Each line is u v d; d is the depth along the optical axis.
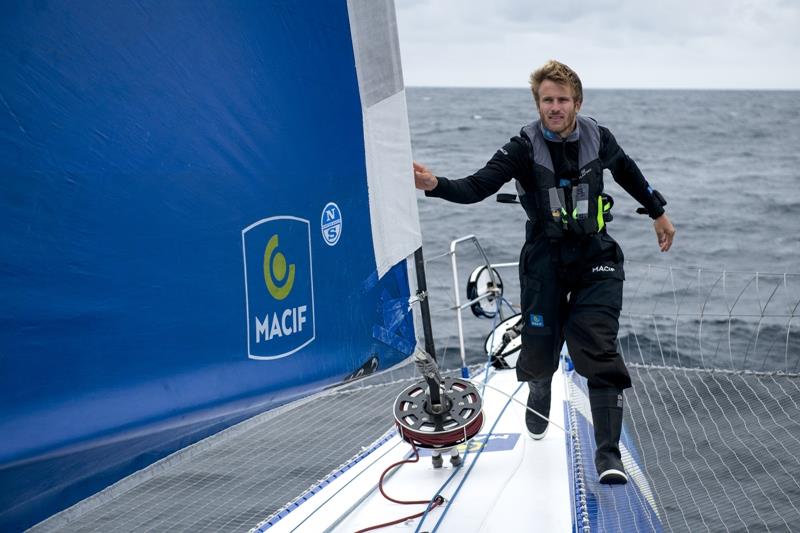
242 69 2.22
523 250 3.52
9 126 1.71
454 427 3.16
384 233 2.77
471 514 3.04
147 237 1.98
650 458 5.26
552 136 3.32
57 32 1.78
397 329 2.86
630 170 3.52
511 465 3.43
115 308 1.91
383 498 3.22
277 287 2.34
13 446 1.71
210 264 2.13
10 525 1.75
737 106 97.56
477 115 68.12
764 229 20.94
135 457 1.99
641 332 10.62
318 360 2.50
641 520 3.05
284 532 2.97
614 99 107.75
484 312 4.73
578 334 3.38
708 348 10.05
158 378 2.00
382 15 2.68
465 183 3.24
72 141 1.82
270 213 2.32
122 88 1.91
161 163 2.01
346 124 2.60
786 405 5.90
